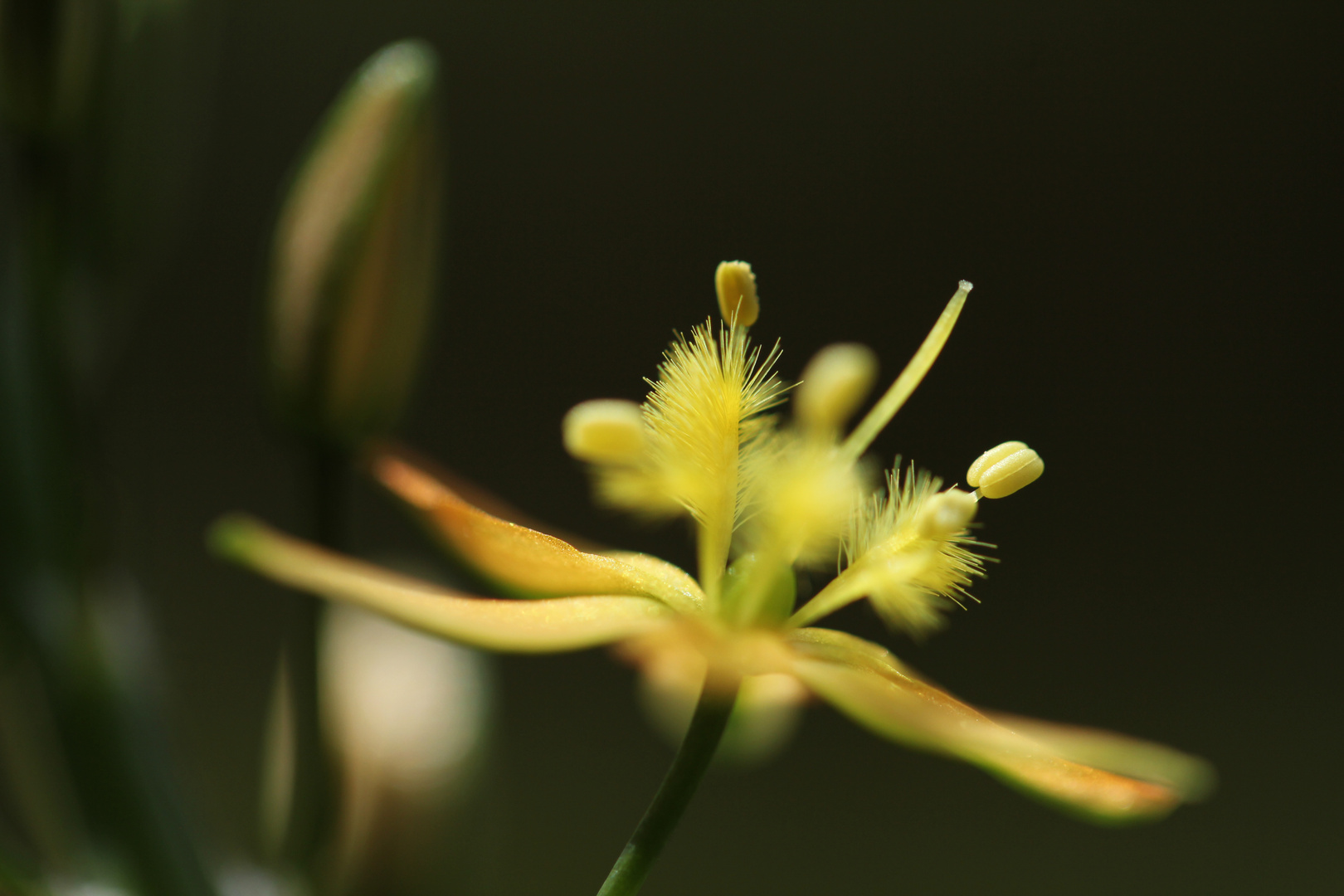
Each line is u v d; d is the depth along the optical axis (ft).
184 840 0.31
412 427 0.71
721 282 0.29
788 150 0.73
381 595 0.28
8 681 0.32
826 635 0.29
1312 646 0.69
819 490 0.29
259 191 0.72
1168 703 0.67
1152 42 0.75
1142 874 0.62
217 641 0.63
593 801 0.63
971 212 0.72
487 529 0.29
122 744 0.31
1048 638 0.69
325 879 0.31
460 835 0.32
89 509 0.31
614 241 0.73
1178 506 0.71
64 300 0.31
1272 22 0.75
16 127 0.31
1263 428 0.72
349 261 0.31
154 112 0.32
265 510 0.68
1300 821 0.64
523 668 0.66
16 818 0.34
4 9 0.31
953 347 0.71
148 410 0.68
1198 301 0.73
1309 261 0.73
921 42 0.74
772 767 0.64
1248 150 0.74
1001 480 0.29
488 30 0.75
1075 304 0.73
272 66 0.73
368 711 0.32
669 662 0.31
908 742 0.29
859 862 0.62
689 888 0.61
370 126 0.31
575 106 0.75
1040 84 0.74
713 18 0.75
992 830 0.62
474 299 0.73
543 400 0.71
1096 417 0.72
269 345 0.31
